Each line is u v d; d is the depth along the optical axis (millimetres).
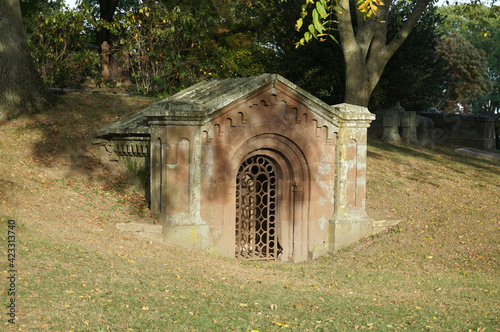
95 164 13148
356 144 12688
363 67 17438
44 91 15633
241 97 11289
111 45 25203
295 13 21688
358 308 7625
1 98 14812
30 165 12430
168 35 18719
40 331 5613
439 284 9320
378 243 12297
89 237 9461
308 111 12078
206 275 8875
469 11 19062
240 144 11484
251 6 25938
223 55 20562
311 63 22328
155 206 11125
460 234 12141
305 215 12328
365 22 17375
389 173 16203
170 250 10188
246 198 12539
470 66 35250
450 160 18781
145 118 12789
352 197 12719
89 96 16828
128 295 7133
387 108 24141
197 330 6273
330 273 10336
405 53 22547
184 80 18531
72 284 7102
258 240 12852
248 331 6363
